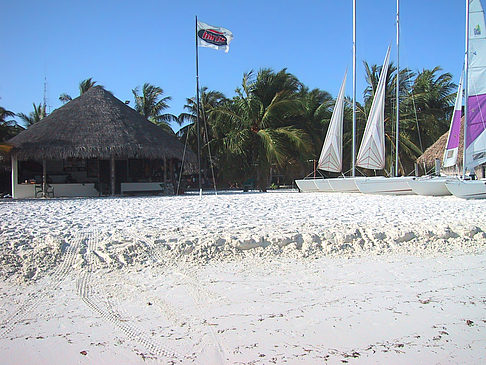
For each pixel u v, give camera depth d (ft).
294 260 19.35
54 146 55.52
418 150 87.45
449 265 18.94
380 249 21.34
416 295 14.87
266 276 17.02
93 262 18.02
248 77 89.20
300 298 14.48
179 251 19.51
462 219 28.81
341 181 59.88
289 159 87.45
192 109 102.22
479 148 46.14
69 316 12.83
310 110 94.68
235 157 86.63
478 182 45.57
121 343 11.01
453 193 47.37
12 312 13.10
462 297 14.67
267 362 10.03
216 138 91.81
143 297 14.52
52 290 15.11
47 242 20.13
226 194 61.72
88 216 31.01
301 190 68.39
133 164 67.41
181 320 12.57
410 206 38.04
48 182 61.67
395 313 13.15
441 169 68.90
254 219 28.60
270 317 12.81
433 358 10.25
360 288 15.60
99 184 61.41
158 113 106.22
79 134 57.77
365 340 11.24
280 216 30.45
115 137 58.13
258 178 86.74
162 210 35.19
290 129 84.53
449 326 12.16
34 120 115.75
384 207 37.17
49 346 10.83
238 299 14.37
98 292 14.96
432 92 92.79
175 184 69.67
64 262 18.02
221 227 24.59
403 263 19.21
